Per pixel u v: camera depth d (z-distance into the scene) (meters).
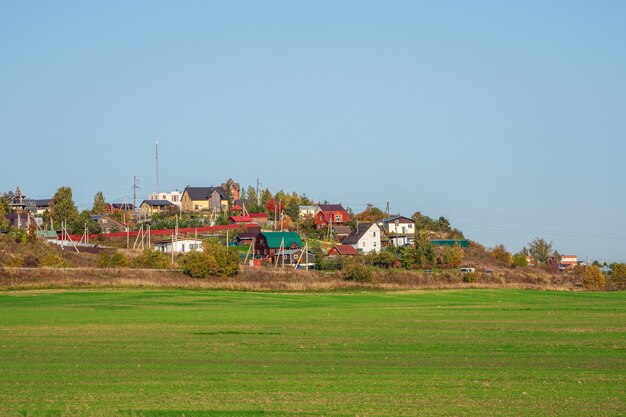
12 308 104.62
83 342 71.69
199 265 142.75
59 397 46.00
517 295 140.12
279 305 114.06
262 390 48.09
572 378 52.72
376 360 61.16
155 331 80.56
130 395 46.53
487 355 64.12
